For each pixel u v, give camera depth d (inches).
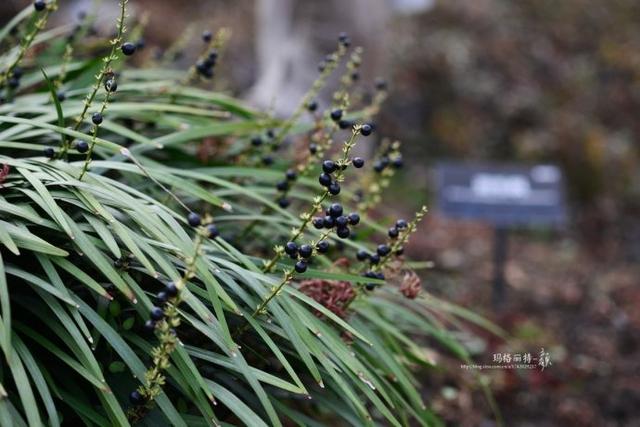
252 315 68.2
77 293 71.3
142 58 138.4
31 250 66.4
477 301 195.6
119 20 68.2
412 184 293.9
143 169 67.2
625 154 329.7
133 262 70.0
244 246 95.0
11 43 101.4
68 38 108.7
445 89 353.4
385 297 100.8
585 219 284.8
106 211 65.2
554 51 410.0
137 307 65.6
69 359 62.2
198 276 67.1
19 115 86.7
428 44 377.4
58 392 64.3
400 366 85.2
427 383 140.9
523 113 346.6
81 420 70.1
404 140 323.6
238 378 73.7
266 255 95.3
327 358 69.8
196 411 74.9
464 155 325.4
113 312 67.7
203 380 62.2
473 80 363.3
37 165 69.5
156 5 359.6
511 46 398.3
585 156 306.7
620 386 154.6
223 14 378.6
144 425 65.9
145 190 85.1
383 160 91.2
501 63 383.9
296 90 192.7
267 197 97.8
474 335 164.7
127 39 118.9
